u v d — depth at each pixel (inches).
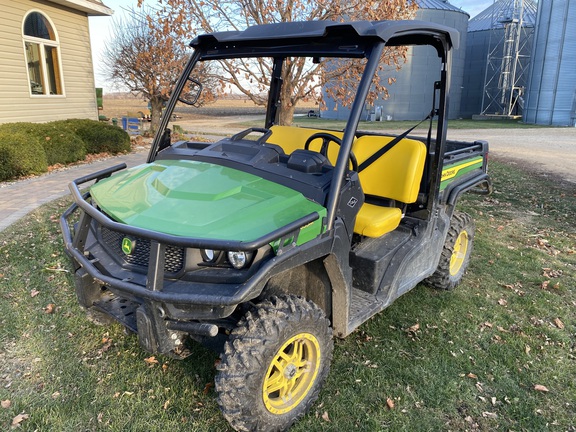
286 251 82.6
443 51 117.7
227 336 96.0
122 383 106.3
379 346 124.3
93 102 534.9
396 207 136.4
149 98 645.3
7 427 93.1
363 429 95.2
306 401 96.0
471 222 164.7
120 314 96.3
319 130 149.8
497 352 124.3
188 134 681.6
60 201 252.2
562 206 275.6
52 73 474.6
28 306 137.9
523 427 98.6
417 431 95.6
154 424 94.0
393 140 134.1
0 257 171.5
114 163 388.2
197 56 123.0
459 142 177.9
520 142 660.7
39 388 104.6
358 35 91.4
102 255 95.5
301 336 90.5
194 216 85.5
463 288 162.1
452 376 113.6
